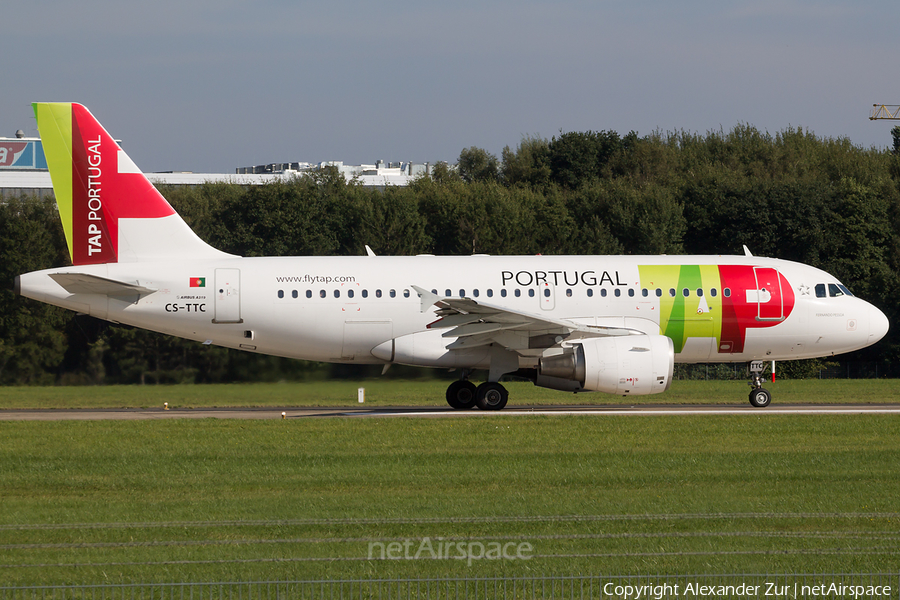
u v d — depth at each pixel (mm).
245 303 111000
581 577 41062
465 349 111688
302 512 52969
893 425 92625
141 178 112688
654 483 61875
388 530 48875
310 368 156000
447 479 63469
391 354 113312
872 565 43156
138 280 110375
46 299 110688
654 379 106375
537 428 90438
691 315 114562
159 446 79688
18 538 47781
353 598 38719
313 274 112562
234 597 38844
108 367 172500
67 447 79312
